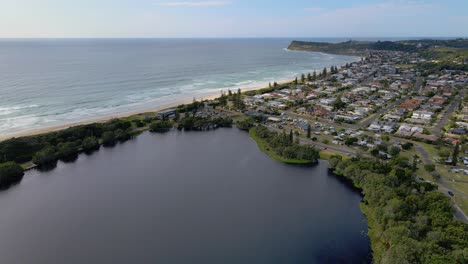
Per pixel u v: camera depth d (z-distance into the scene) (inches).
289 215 4205.2
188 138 7219.5
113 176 5265.8
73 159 5959.6
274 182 5123.0
